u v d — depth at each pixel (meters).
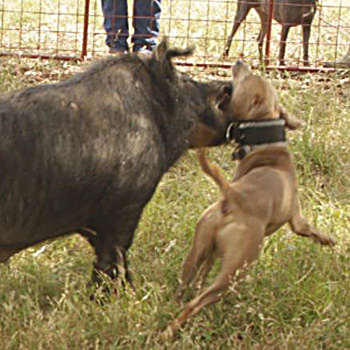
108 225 5.82
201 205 7.23
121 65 5.77
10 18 12.80
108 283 5.92
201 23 13.20
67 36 12.22
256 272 6.09
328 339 5.57
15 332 5.38
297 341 5.46
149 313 5.75
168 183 7.72
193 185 7.57
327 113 9.07
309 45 12.52
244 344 5.54
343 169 8.28
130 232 5.91
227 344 5.54
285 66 10.52
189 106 5.97
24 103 5.43
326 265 6.40
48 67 10.01
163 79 5.83
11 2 14.00
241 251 5.56
